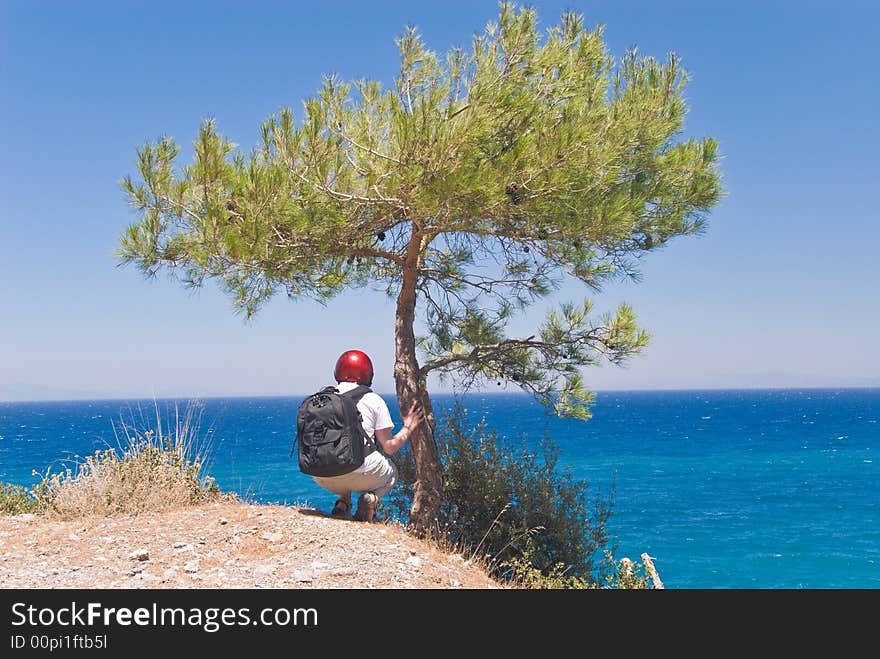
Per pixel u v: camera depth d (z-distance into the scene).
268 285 8.49
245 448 60.78
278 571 5.36
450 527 9.15
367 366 7.10
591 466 49.56
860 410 164.12
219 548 5.86
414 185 6.98
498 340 9.90
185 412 8.23
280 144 7.08
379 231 8.34
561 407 9.18
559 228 7.75
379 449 7.20
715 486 38.88
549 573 8.31
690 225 9.20
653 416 140.00
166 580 5.09
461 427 10.01
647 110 8.60
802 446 67.44
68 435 86.69
